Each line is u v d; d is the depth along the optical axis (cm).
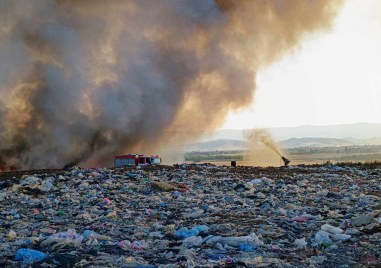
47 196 1556
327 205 1277
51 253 720
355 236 830
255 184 1852
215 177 2095
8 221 1113
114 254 723
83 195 1566
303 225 966
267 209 1226
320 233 822
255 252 721
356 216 1033
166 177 2053
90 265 641
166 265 624
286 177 2127
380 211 979
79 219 1130
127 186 1738
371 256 681
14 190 1658
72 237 852
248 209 1234
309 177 2133
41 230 954
